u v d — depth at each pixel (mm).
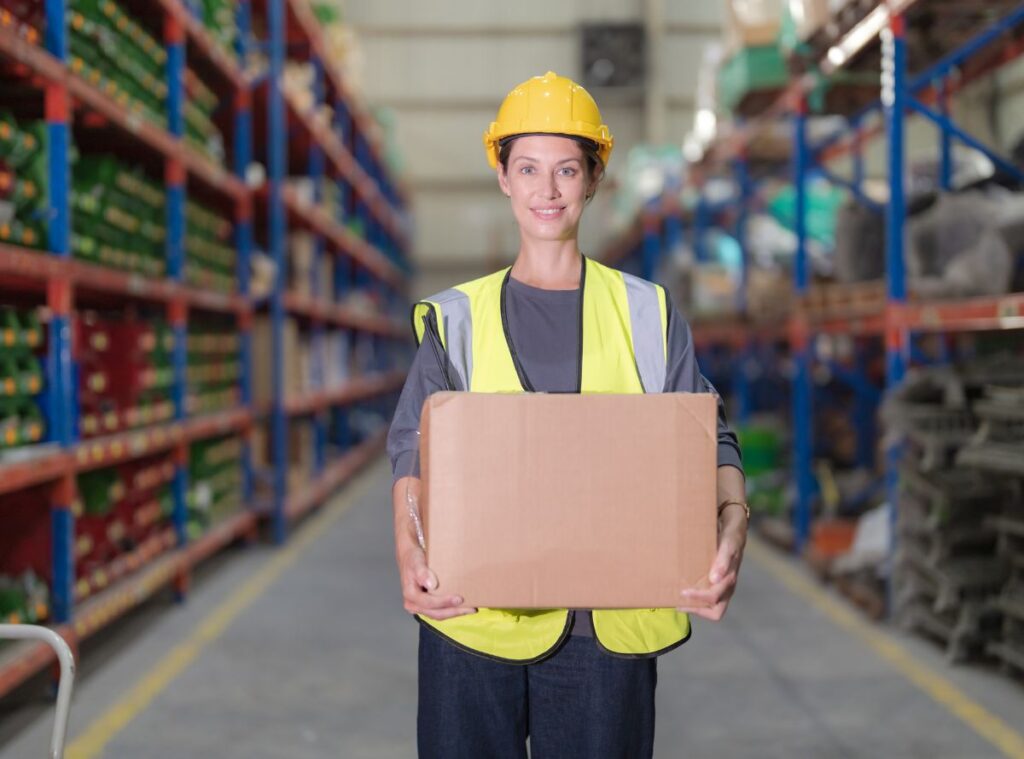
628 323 1608
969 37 5102
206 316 6785
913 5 4266
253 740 3242
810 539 6129
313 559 6258
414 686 3807
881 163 11680
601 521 1422
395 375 15305
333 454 10453
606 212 14523
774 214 8359
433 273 16578
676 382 1589
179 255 5008
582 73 15797
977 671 3900
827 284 6465
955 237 4375
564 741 1600
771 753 3117
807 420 6082
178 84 4926
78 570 4023
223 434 6398
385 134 13203
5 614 3447
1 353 3363
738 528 1487
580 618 1575
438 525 1419
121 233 4555
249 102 6605
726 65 6871
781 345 10430
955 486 3975
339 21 9398
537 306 1617
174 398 5035
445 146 16312
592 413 1425
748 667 3992
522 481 1419
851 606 4945
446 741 1595
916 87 4566
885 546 5027
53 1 3551
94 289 4273
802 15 5203
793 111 6035
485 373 1579
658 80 15805
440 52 16141
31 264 3305
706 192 10031
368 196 10898
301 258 7742
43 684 3789
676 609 1496
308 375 7938
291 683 3832
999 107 7324
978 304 3756
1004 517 3766
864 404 7848
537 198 1590
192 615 4863
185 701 3613
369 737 3275
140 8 4832
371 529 7375
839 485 6617
